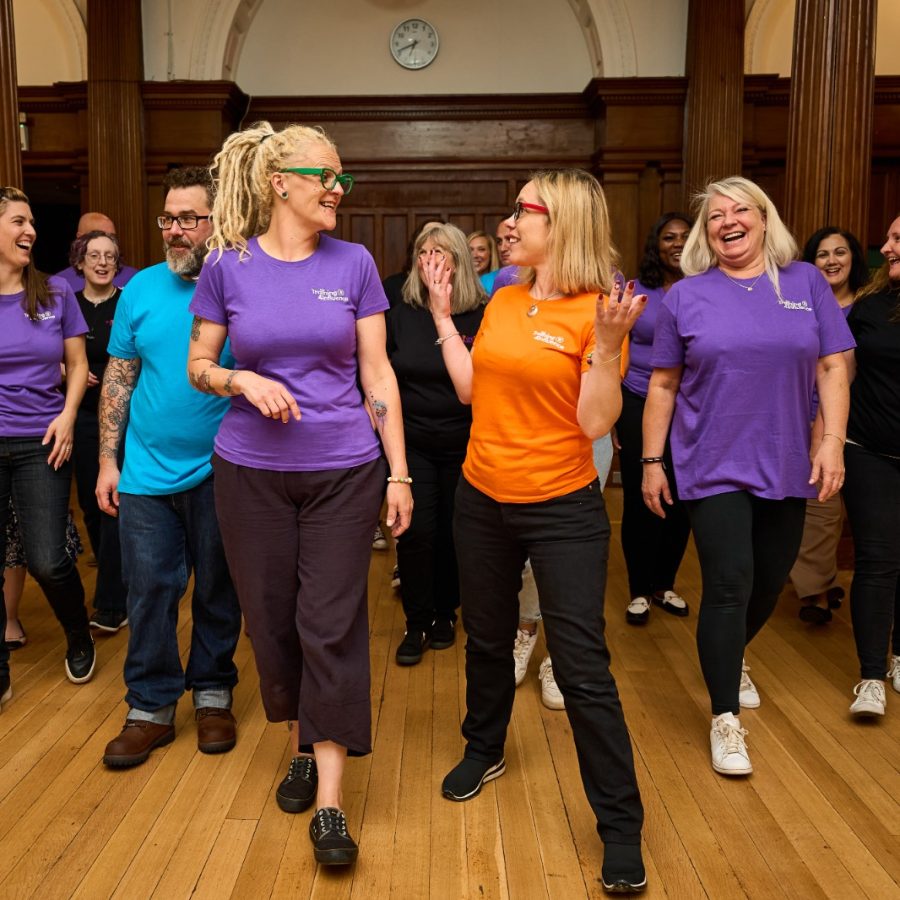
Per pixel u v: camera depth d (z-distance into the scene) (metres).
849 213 4.69
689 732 3.13
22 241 3.20
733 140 8.44
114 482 2.98
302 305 2.28
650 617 4.39
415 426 3.68
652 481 3.03
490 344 2.37
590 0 8.88
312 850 2.41
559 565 2.30
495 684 2.67
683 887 2.26
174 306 2.79
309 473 2.30
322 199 2.28
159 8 8.86
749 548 2.83
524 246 2.33
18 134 4.47
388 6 9.39
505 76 9.46
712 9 8.38
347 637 2.35
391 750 2.97
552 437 2.31
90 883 2.25
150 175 8.91
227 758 2.91
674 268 4.17
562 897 2.22
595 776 2.27
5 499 3.29
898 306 3.20
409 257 4.09
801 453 2.85
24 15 9.18
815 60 4.70
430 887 2.25
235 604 3.04
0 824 2.51
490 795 2.69
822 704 3.38
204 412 2.83
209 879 2.27
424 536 3.71
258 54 9.42
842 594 4.51
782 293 2.85
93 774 2.80
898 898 2.23
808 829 2.53
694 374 2.87
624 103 8.79
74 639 3.51
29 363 3.26
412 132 9.27
